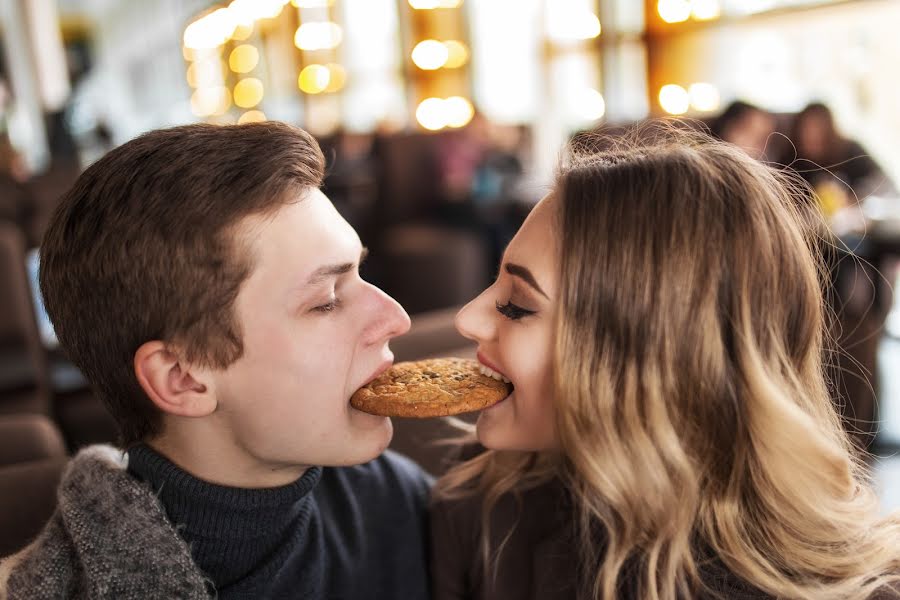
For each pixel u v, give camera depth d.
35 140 11.45
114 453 1.03
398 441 1.52
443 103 7.90
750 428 0.92
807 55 4.62
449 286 5.06
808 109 3.75
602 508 0.97
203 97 13.04
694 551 0.95
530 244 0.96
